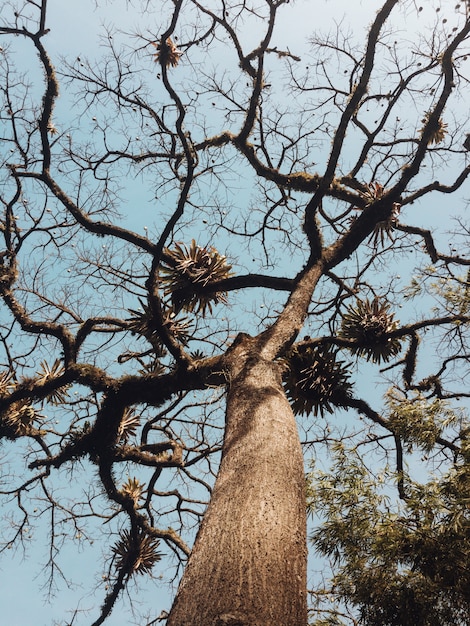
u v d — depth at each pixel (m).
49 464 10.26
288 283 8.96
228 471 4.23
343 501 6.12
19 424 10.59
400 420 7.15
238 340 6.77
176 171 10.12
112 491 10.49
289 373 8.86
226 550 3.38
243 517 3.63
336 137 8.09
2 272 10.81
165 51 8.28
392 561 5.45
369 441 8.83
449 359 9.65
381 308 9.76
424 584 5.20
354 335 9.65
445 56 8.19
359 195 10.98
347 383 8.99
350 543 5.87
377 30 7.82
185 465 10.61
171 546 11.09
